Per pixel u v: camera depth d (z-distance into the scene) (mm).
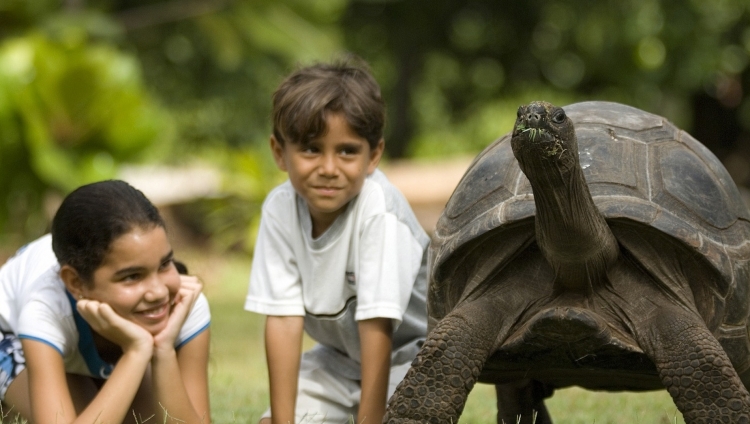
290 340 4875
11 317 4820
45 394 4371
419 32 24578
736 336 4133
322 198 4586
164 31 21391
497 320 4168
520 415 5000
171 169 20031
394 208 4781
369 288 4668
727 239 4258
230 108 23891
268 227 4953
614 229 4188
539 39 25000
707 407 3771
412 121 26844
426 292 4988
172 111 23266
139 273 4355
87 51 13250
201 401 4754
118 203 4309
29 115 12820
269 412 5039
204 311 4867
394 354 5133
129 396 4344
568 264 4047
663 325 3979
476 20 25016
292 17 14953
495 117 29109
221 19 15023
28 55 12906
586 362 4152
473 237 4199
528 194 4266
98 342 4699
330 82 4609
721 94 23500
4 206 13570
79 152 13609
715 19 22234
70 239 4305
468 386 4000
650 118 4707
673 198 4250
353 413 5176
